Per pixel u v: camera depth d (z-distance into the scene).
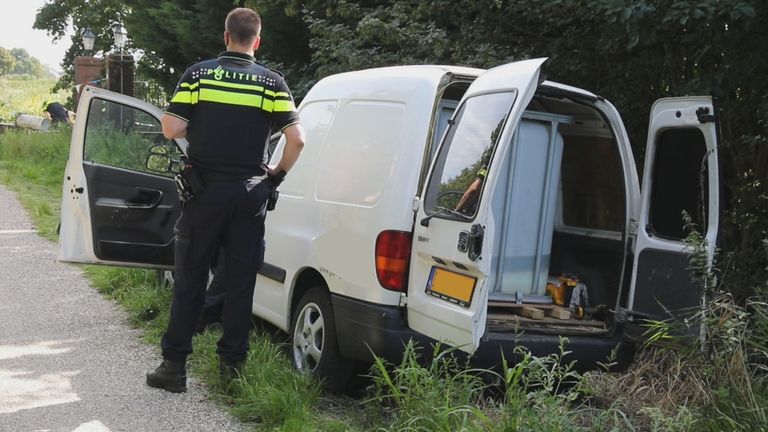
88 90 6.02
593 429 3.86
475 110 4.20
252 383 4.50
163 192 6.39
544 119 4.80
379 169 4.54
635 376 4.65
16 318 6.45
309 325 4.95
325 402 4.66
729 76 5.45
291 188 5.42
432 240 4.15
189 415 4.30
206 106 4.25
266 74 4.38
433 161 4.31
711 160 4.38
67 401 4.46
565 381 4.59
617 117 4.84
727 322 4.04
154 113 6.34
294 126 4.40
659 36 5.60
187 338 4.57
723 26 5.25
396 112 4.59
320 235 4.85
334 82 5.41
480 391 4.13
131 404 4.44
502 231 4.71
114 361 5.27
